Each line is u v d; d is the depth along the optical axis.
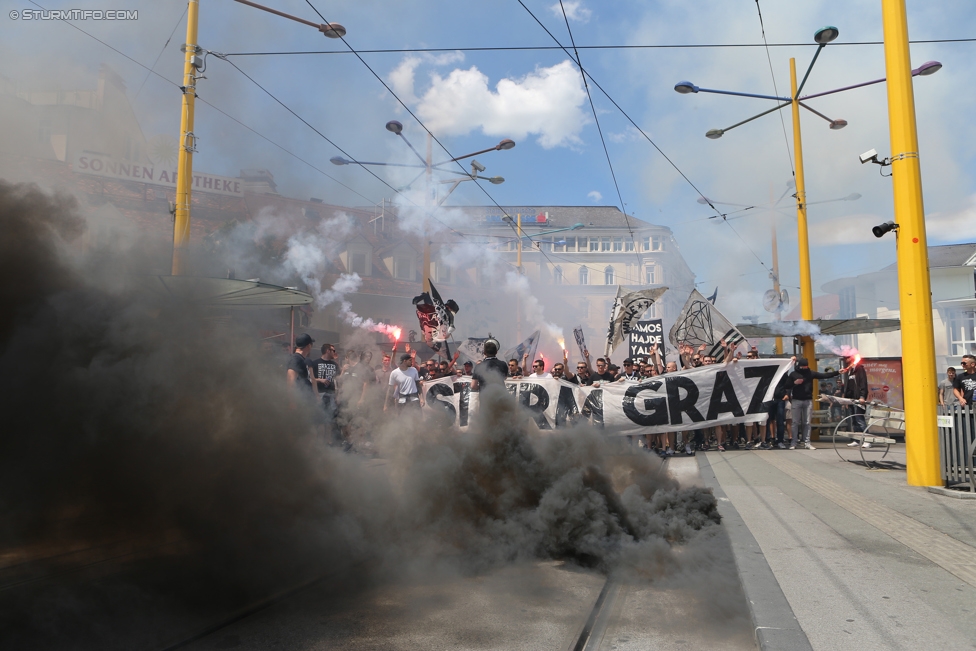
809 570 3.79
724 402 10.78
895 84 7.08
